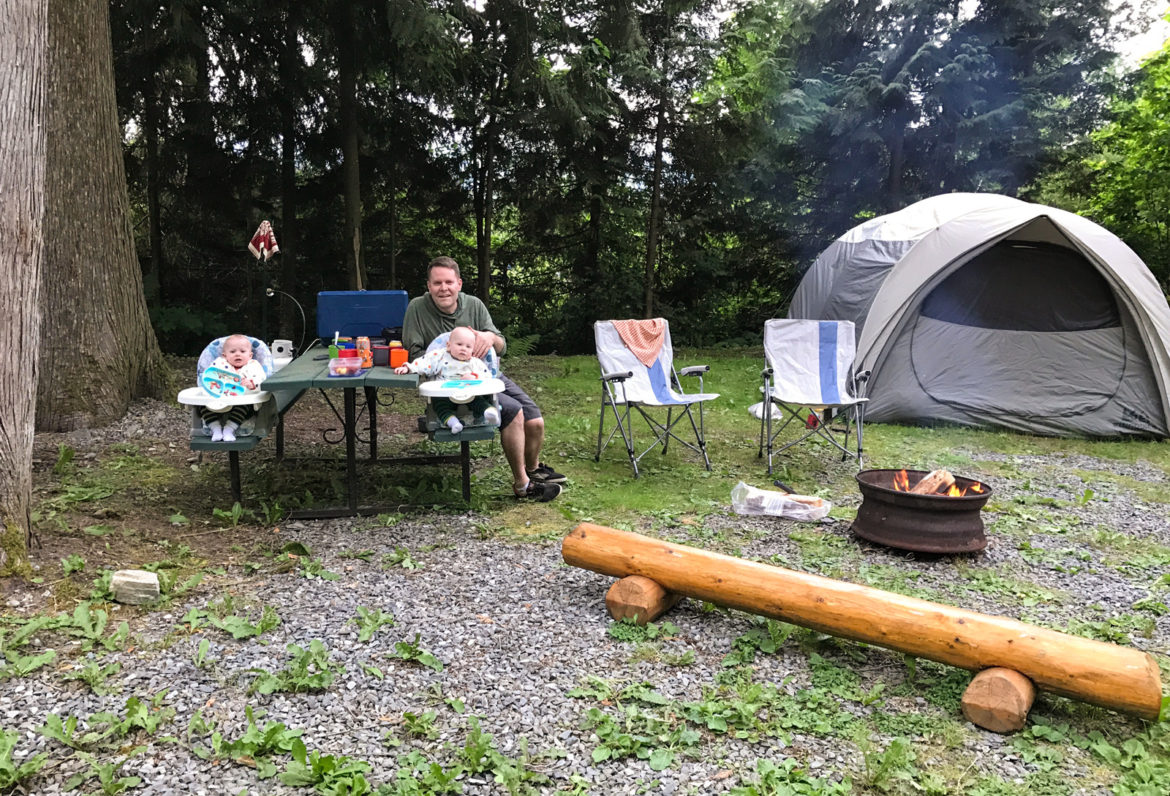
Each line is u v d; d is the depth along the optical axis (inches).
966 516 148.9
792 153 526.6
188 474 188.1
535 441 184.1
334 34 383.6
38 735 83.0
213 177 418.9
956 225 274.1
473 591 127.0
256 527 155.6
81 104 220.7
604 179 500.4
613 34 445.1
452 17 351.6
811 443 251.6
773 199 552.1
